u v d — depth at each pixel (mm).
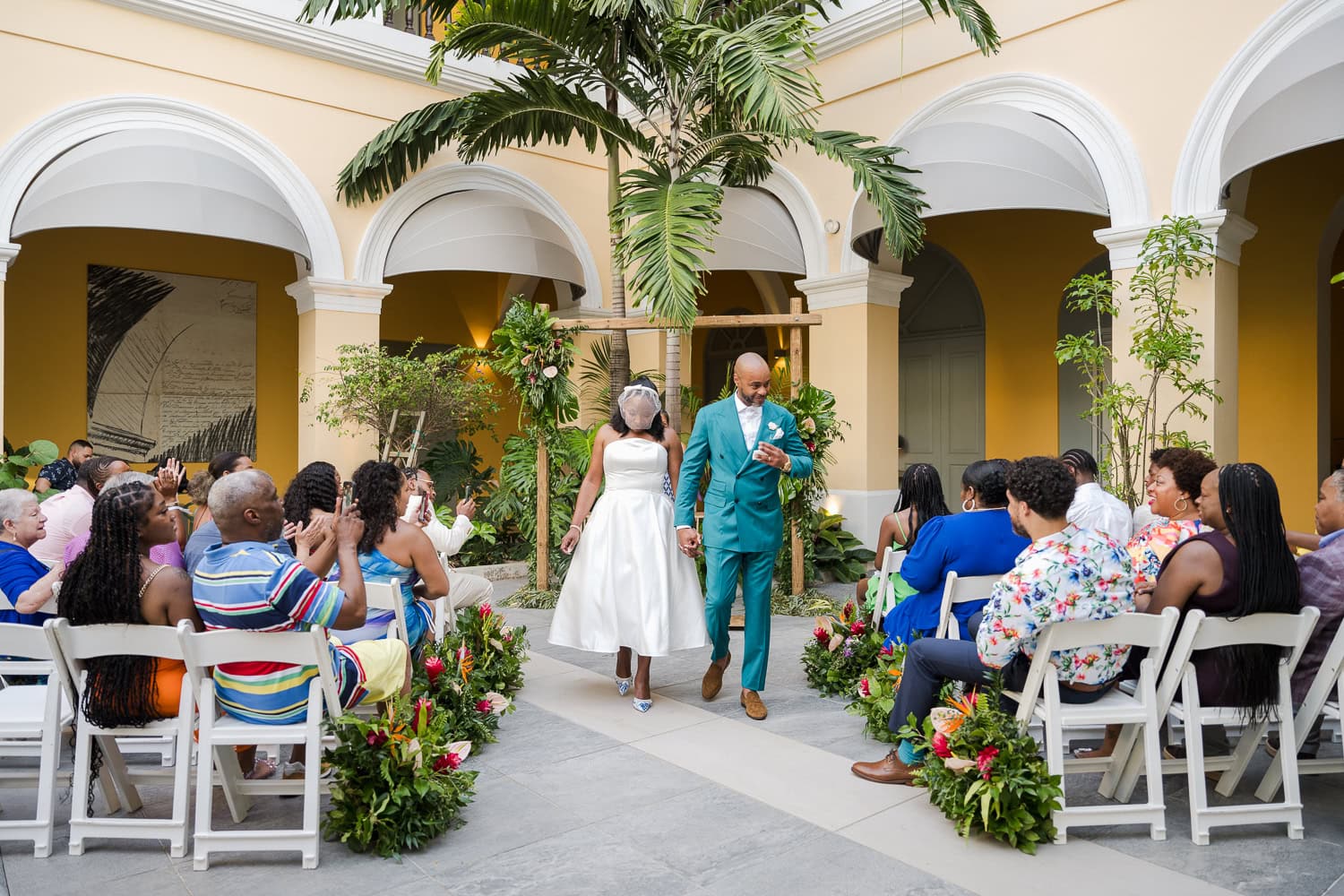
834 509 8727
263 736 2760
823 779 3439
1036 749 2869
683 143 7727
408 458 8820
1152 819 2863
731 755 3707
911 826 3000
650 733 4004
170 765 3500
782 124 6035
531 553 7770
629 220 8688
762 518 4281
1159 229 6164
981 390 11117
